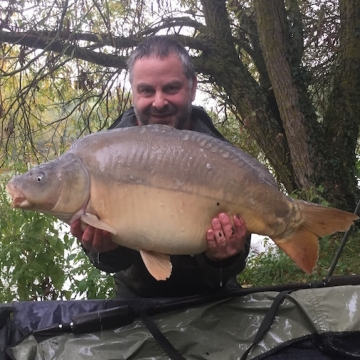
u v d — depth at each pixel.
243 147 7.34
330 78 6.97
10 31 5.91
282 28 6.23
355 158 6.54
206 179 1.64
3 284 3.58
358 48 6.33
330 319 2.06
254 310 2.11
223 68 6.85
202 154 1.66
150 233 1.63
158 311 2.09
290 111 6.22
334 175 6.20
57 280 3.43
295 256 1.71
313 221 1.70
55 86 6.61
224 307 2.11
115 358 1.96
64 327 2.04
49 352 1.99
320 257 4.89
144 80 2.17
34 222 3.40
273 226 1.70
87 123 6.79
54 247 3.42
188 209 1.63
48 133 6.88
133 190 1.62
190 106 2.29
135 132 1.68
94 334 2.04
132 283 2.31
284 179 6.62
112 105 6.98
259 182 1.68
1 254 3.36
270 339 2.04
